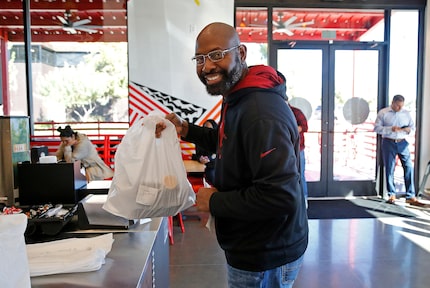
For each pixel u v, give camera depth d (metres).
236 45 1.13
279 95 1.14
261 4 4.79
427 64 4.95
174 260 2.96
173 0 4.52
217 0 4.55
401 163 4.86
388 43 5.02
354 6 4.89
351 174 5.16
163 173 1.25
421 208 4.53
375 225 3.85
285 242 1.14
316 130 5.11
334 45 5.03
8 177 1.54
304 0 4.82
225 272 2.74
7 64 4.78
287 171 0.99
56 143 4.51
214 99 4.63
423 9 4.95
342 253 3.09
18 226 0.74
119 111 4.83
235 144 1.10
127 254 1.15
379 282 2.58
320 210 4.46
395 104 4.80
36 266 0.99
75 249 1.12
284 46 4.96
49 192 1.55
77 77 4.84
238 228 1.17
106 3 4.74
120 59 4.76
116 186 1.25
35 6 4.76
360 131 5.17
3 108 4.79
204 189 1.17
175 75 4.59
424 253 3.09
